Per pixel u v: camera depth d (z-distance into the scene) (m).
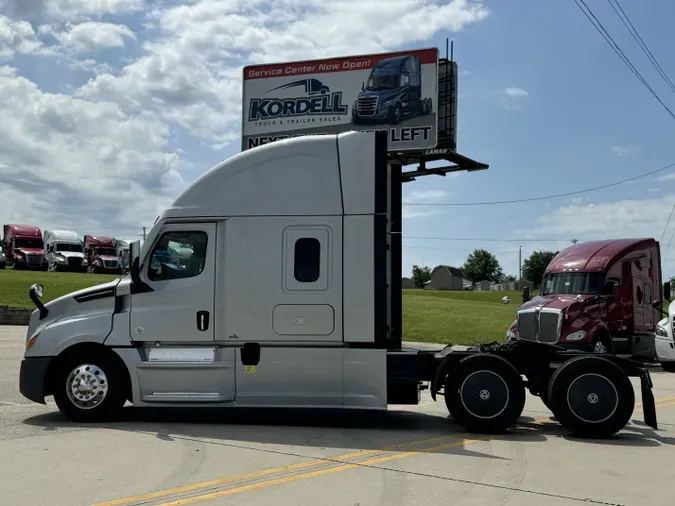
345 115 24.00
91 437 8.18
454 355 8.99
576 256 19.41
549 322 17.70
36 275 43.72
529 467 7.01
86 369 9.15
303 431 8.83
